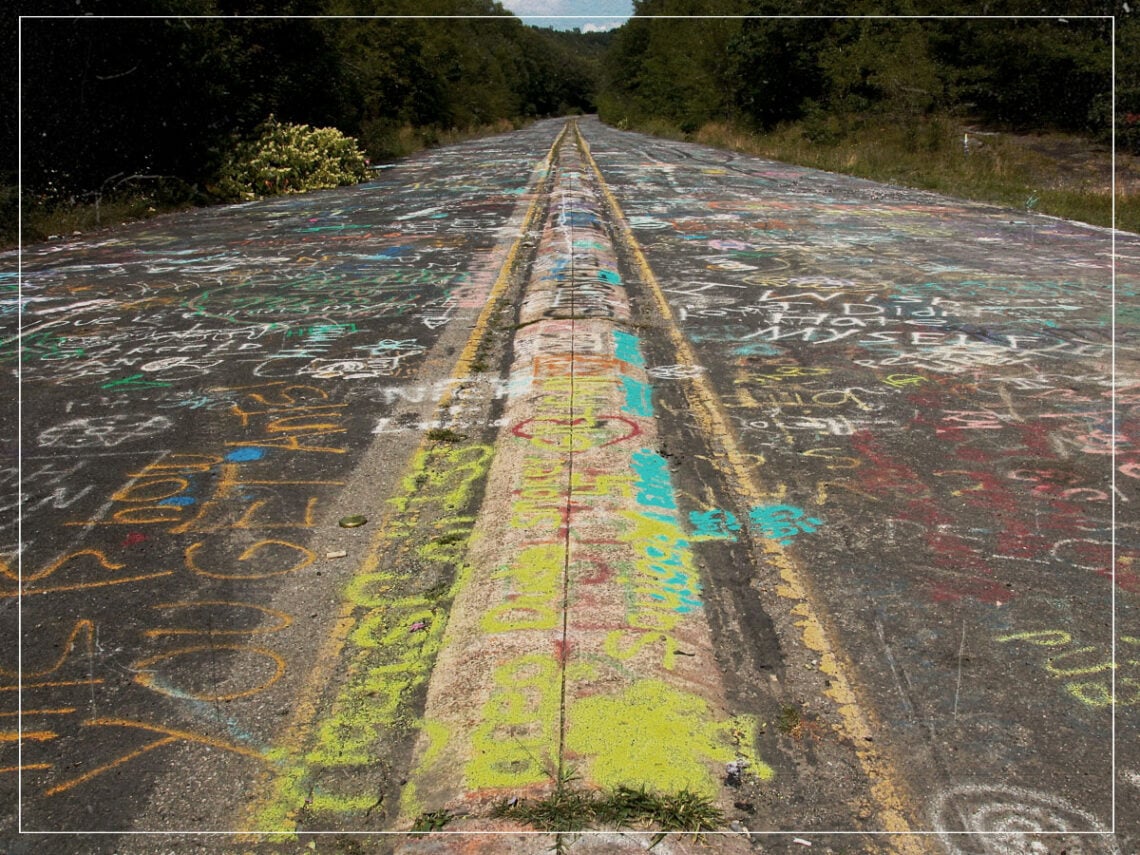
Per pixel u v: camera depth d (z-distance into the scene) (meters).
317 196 18.22
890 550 3.94
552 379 6.05
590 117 102.88
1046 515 4.25
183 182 17.12
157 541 4.12
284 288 9.34
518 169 23.66
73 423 5.60
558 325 7.40
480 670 3.07
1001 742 2.79
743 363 6.63
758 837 2.43
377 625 3.45
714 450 5.05
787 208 15.20
